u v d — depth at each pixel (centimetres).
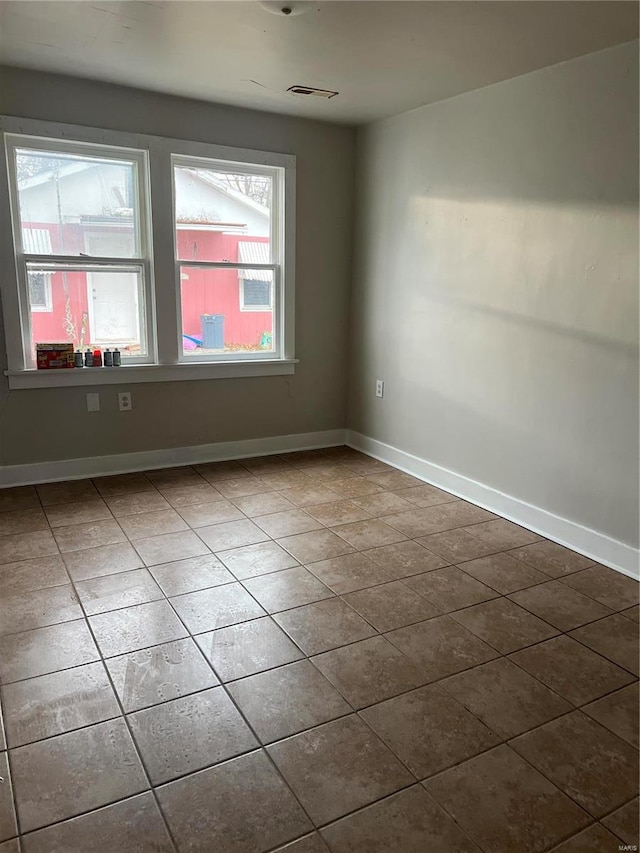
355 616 239
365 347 452
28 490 367
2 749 169
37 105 336
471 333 354
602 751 174
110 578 264
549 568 282
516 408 329
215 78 329
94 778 161
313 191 429
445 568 280
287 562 283
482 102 331
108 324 386
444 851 143
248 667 207
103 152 362
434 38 263
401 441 425
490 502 352
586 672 208
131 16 249
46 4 240
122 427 398
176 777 162
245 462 434
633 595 259
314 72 314
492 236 333
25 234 352
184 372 408
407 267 400
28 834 145
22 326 359
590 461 291
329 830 148
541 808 155
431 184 372
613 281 272
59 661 207
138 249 385
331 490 381
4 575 264
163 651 214
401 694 196
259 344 439
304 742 175
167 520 328
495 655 216
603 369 281
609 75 265
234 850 142
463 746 175
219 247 411
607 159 269
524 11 233
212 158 388
